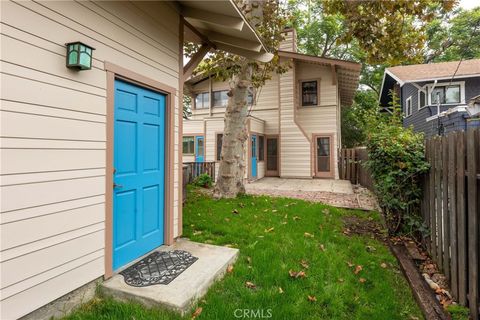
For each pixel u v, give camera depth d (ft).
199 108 48.29
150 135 10.28
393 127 13.48
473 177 6.89
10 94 5.57
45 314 6.28
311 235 12.94
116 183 8.57
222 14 11.39
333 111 39.19
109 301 7.22
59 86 6.56
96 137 7.63
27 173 5.89
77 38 7.04
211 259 9.51
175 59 11.69
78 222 7.08
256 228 13.82
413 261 10.44
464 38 48.14
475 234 6.84
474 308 6.82
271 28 22.53
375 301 7.88
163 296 7.04
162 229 11.02
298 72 41.04
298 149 39.45
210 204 19.21
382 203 13.41
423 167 10.92
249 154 35.65
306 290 8.16
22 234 5.80
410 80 37.22
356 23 18.65
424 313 7.21
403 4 16.81
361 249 11.59
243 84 21.44
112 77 8.19
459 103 36.37
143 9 9.64
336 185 32.19
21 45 5.77
